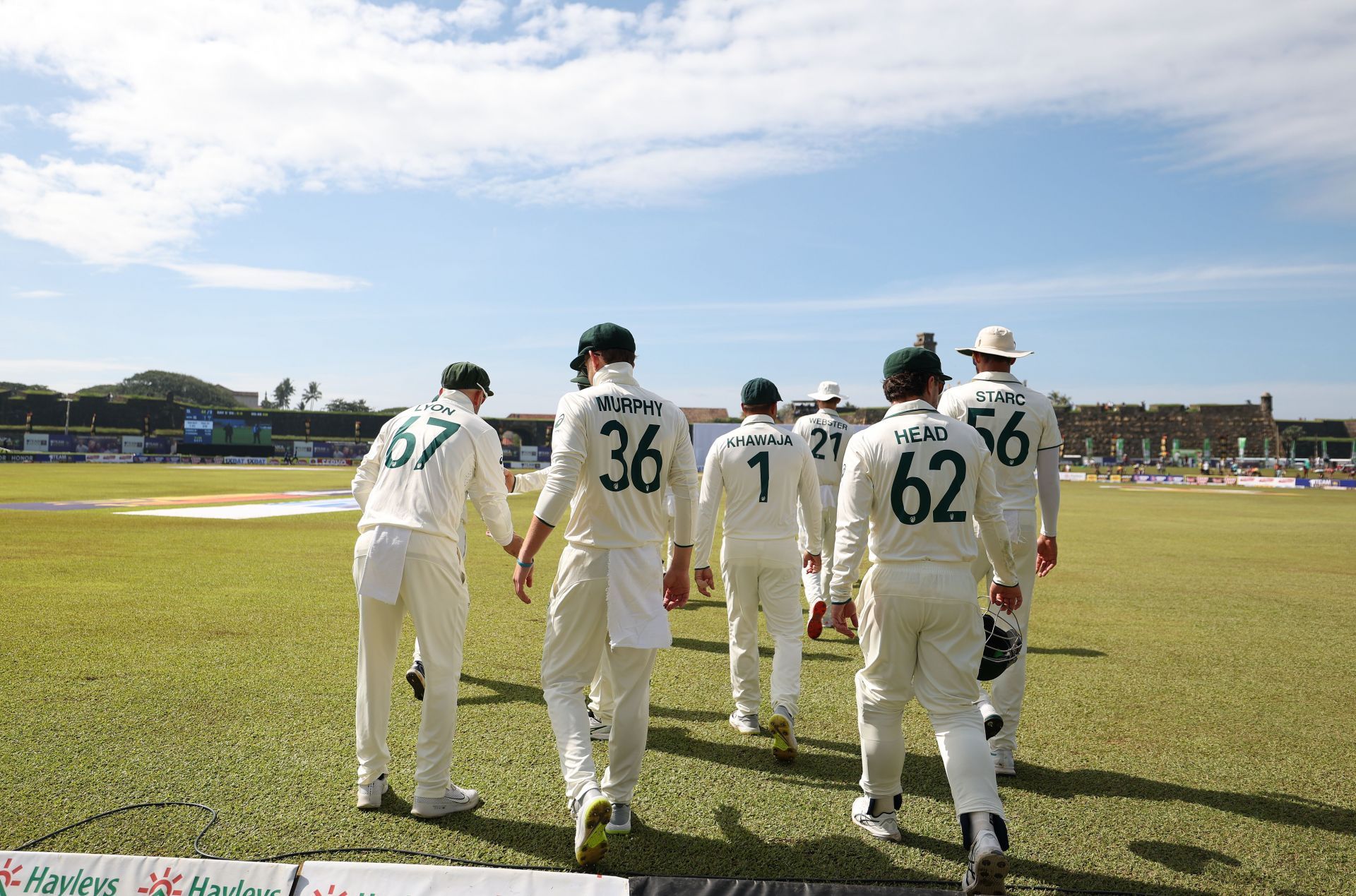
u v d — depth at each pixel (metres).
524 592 2.82
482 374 3.31
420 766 2.85
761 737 3.82
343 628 5.60
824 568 6.77
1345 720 4.14
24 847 2.52
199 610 6.11
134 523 12.57
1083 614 6.94
